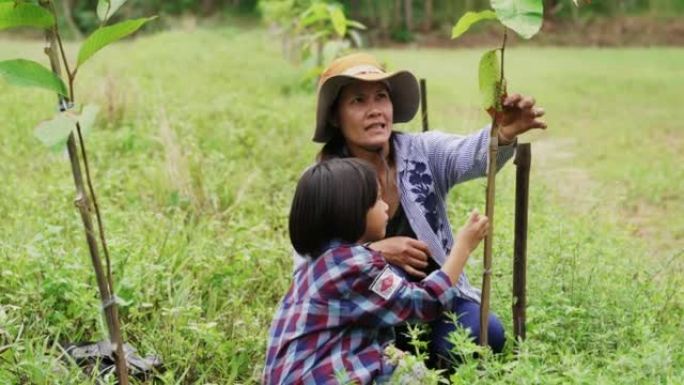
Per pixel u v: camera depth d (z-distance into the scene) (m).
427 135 3.74
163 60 15.59
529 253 4.52
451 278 3.21
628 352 3.47
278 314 3.38
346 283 3.19
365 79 3.51
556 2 28.77
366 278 3.18
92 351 3.72
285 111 9.83
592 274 4.23
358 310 3.18
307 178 3.31
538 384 3.04
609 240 5.21
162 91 10.39
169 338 3.82
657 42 27.08
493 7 2.95
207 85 12.27
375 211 3.30
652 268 4.95
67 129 2.53
